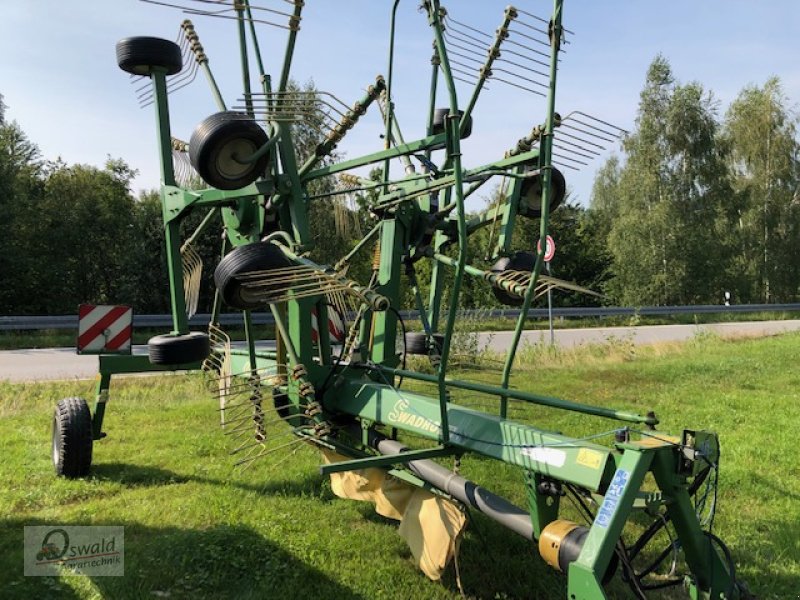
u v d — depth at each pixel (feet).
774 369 39.40
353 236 22.57
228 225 17.52
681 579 10.19
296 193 14.84
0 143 77.61
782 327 79.66
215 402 27.58
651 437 9.45
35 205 81.66
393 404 13.06
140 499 16.38
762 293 130.11
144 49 15.46
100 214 82.94
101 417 18.75
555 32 10.39
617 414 10.11
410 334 18.62
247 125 12.78
